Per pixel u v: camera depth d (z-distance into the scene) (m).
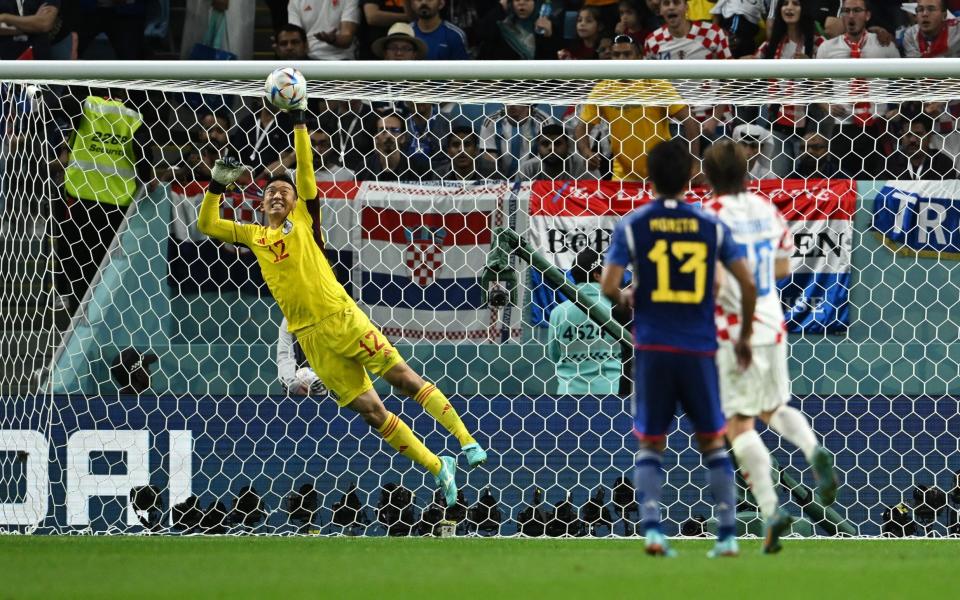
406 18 41.16
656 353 16.78
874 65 25.91
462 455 29.94
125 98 36.44
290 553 20.81
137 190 34.06
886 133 34.38
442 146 34.94
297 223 25.58
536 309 31.89
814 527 30.20
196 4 42.28
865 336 31.27
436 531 29.39
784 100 29.44
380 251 32.41
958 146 34.66
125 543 23.62
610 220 31.94
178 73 26.94
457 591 14.35
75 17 41.31
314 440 30.03
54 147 34.09
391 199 32.41
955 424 29.81
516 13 40.72
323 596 13.95
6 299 33.81
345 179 34.31
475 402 29.98
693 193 32.81
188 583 15.41
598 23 40.41
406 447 25.83
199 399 30.03
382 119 34.59
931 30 38.81
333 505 29.70
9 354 31.05
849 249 31.28
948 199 31.12
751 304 17.08
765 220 18.97
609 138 33.84
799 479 29.97
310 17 41.62
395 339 32.34
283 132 35.03
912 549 22.42
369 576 16.12
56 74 27.20
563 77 26.52
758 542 24.77
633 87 29.58
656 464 17.45
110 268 33.25
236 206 33.41
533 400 29.89
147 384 31.64
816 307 31.31
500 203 32.16
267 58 46.12
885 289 31.25
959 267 31.08
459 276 32.25
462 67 26.72
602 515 29.45
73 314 34.06
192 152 35.34
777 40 39.12
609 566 17.12
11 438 29.97
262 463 29.97
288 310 25.80
